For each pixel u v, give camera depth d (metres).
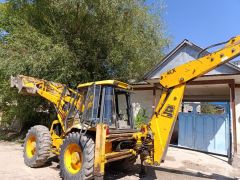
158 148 5.91
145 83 12.94
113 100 6.34
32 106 12.41
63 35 10.89
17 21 11.71
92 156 5.65
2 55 10.29
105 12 10.66
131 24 12.05
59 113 7.50
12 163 7.46
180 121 12.55
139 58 12.02
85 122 6.12
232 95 10.27
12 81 8.38
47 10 11.65
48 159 7.61
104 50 11.57
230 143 10.48
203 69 5.67
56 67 10.25
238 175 7.66
